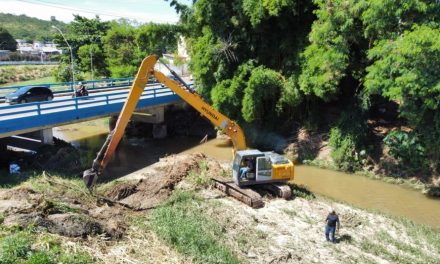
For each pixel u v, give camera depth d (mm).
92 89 37656
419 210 19469
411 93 19328
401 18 20297
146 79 17750
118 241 13188
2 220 12266
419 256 14719
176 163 23062
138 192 19125
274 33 29781
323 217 17625
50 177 20062
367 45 24469
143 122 36812
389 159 24688
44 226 12305
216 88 29797
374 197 21156
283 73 29359
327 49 24094
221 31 30078
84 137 35062
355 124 26109
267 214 17531
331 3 23000
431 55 18234
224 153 30125
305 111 30516
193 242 13625
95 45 58812
